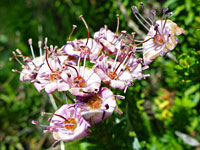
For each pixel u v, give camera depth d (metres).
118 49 0.06
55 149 0.09
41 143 0.09
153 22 0.06
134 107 0.08
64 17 0.10
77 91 0.05
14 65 0.11
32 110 0.10
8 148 0.10
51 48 0.06
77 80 0.05
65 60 0.06
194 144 0.07
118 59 0.06
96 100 0.05
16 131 0.10
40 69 0.06
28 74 0.06
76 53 0.06
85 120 0.05
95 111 0.05
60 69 0.05
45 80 0.05
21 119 0.10
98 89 0.05
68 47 0.06
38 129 0.10
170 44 0.06
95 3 0.10
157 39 0.06
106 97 0.05
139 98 0.08
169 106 0.08
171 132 0.08
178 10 0.08
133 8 0.06
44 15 0.11
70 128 0.05
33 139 0.10
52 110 0.10
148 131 0.08
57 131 0.05
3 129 0.10
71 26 0.10
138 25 0.09
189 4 0.08
